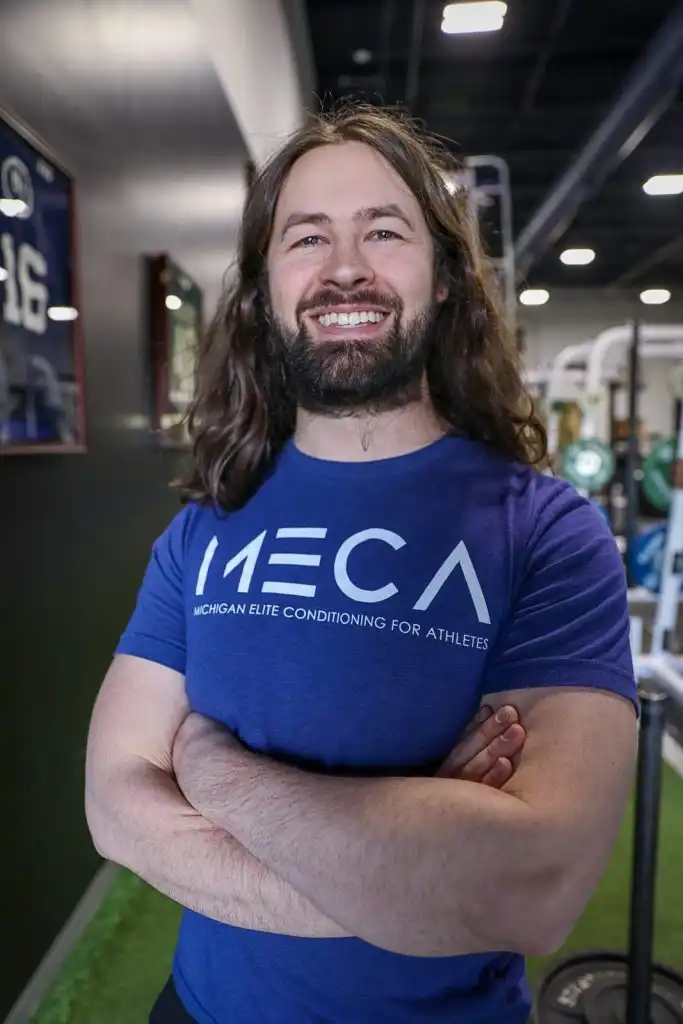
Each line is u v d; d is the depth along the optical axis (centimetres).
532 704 72
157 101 210
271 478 95
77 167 164
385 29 444
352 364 87
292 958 75
